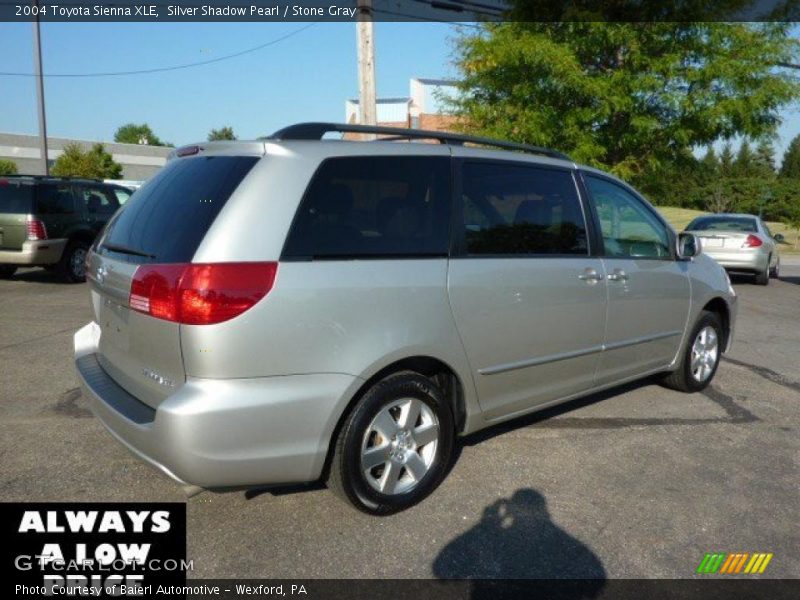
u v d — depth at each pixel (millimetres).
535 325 3926
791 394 5691
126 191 12633
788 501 3699
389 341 3211
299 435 2982
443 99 14383
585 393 4500
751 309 10461
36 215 10609
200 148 3424
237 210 2912
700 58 11977
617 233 4613
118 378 3336
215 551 3090
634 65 11766
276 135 3260
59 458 4000
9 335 7188
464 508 3518
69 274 11211
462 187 3656
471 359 3613
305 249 3020
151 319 2939
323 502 3537
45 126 19938
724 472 4043
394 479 3383
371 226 3266
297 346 2941
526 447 4328
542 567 3021
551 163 4246
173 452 2791
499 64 11992
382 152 3395
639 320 4734
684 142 12234
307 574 2934
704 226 14102
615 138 12594
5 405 4926
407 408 3383
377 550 3117
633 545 3219
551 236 4109
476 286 3576
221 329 2777
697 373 5543
